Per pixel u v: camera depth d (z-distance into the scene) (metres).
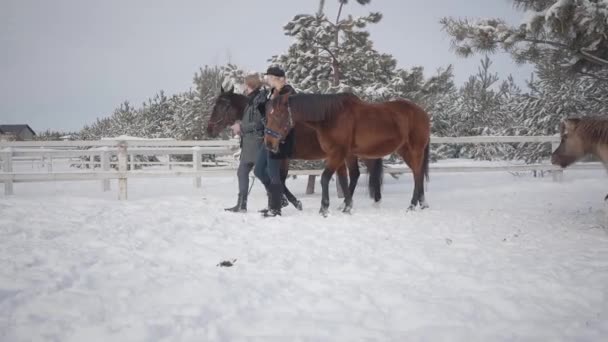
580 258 3.93
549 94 13.14
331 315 2.70
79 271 3.45
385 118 6.61
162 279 3.30
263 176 6.39
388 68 10.55
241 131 6.49
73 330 2.38
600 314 2.64
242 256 4.04
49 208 6.62
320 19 10.05
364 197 8.85
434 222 5.79
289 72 10.27
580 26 4.99
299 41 9.82
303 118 6.13
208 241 4.63
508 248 4.37
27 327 2.37
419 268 3.70
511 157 15.45
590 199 7.96
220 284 3.19
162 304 2.81
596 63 5.89
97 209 6.59
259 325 2.52
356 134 6.43
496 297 2.94
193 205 7.23
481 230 5.27
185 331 2.40
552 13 4.91
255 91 6.47
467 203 7.84
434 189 10.09
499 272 3.52
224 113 6.88
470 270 3.60
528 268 3.62
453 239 4.79
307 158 7.20
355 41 10.31
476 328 2.49
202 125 21.84
